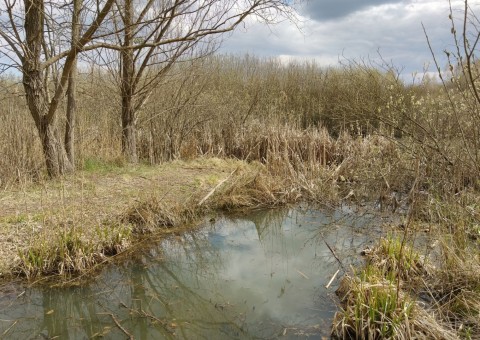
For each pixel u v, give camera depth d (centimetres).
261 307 458
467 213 526
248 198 851
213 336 404
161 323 429
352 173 1002
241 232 724
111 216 639
